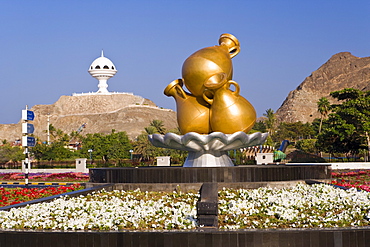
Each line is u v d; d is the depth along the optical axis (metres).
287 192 24.22
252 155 71.19
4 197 30.84
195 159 29.61
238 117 28.53
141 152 88.00
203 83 28.91
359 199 21.97
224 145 28.45
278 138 136.50
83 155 101.88
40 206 21.64
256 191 24.16
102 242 16.58
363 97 66.44
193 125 29.70
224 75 28.36
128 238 16.50
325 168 30.39
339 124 62.78
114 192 25.52
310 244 16.25
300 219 18.73
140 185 26.31
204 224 18.11
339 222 18.12
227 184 25.58
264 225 17.97
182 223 18.09
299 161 63.84
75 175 50.81
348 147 64.25
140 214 19.73
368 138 62.94
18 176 54.50
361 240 16.48
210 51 29.41
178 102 30.75
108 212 20.06
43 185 41.31
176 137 28.50
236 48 31.30
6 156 102.62
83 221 18.50
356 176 43.38
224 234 16.31
